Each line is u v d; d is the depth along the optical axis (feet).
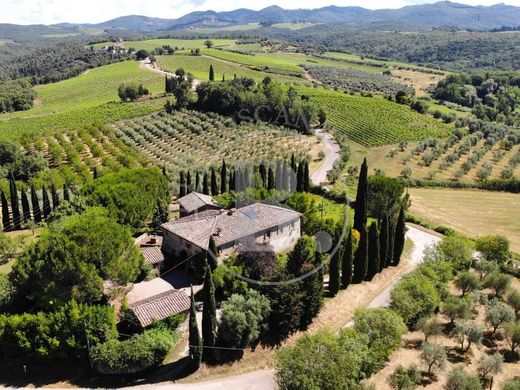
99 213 191.31
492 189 347.36
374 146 438.40
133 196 221.05
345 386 121.49
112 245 155.12
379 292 185.88
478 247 219.00
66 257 145.38
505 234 261.65
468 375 134.51
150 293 162.71
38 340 133.90
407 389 131.54
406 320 161.58
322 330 147.02
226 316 143.43
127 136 445.37
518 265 217.97
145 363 134.72
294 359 124.67
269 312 149.59
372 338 144.05
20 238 213.46
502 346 160.25
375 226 187.21
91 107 602.44
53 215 220.84
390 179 246.88
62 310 136.26
